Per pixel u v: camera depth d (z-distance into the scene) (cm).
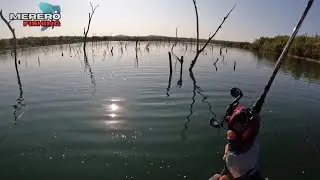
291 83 2161
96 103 1402
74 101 1447
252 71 2845
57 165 779
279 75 2620
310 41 4897
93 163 788
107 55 4834
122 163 788
